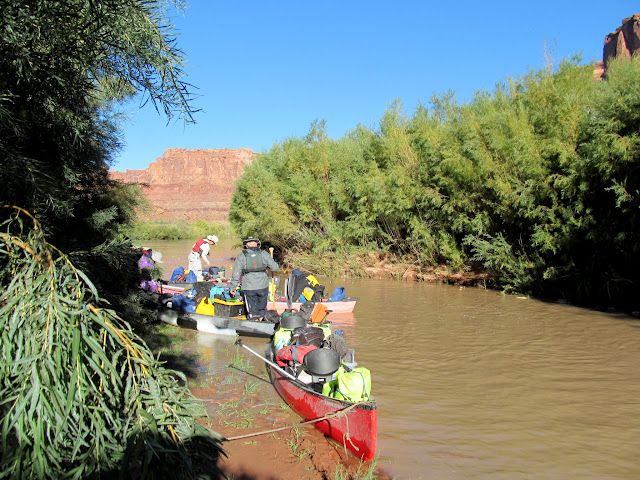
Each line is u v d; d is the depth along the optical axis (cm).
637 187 1097
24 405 262
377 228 2000
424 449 470
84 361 296
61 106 409
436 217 1720
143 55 366
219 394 622
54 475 265
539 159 1287
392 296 1456
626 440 486
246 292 970
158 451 286
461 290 1544
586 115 1238
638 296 1145
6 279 316
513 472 427
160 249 3931
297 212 2380
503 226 1546
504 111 1394
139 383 312
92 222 627
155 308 1080
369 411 441
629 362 742
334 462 448
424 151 1700
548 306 1226
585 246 1270
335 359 516
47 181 388
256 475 421
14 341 281
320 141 2230
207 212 14825
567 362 749
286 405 587
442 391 629
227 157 18625
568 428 515
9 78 355
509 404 582
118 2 334
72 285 309
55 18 323
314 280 1184
